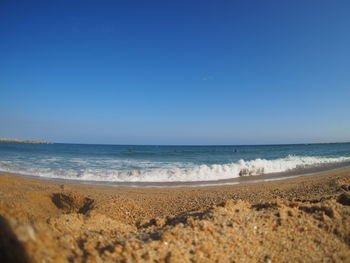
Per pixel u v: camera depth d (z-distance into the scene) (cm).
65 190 686
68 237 234
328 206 366
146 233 314
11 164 1594
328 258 271
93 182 1100
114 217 499
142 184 1076
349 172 1254
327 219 333
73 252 202
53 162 1877
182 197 707
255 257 257
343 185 676
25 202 534
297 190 743
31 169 1377
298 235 299
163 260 224
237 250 260
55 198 621
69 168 1525
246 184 991
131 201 620
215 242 265
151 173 1309
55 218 340
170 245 247
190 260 233
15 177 803
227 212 355
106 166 1731
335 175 1141
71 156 2694
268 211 363
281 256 265
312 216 346
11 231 149
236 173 1351
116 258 213
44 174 1247
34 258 148
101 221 379
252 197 680
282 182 996
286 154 3500
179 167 1719
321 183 823
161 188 918
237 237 279
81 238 252
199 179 1213
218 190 837
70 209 595
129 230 363
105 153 3531
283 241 286
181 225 306
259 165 1548
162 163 2088
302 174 1349
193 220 319
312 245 286
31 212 432
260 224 314
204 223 298
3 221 154
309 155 3075
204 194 754
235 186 934
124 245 238
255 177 1279
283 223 317
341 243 298
